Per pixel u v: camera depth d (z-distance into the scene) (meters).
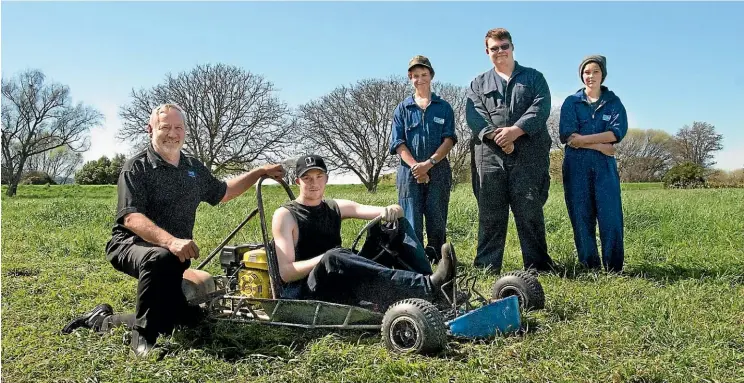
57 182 56.19
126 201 4.35
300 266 4.41
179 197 4.57
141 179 4.45
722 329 4.41
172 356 4.05
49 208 14.01
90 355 4.12
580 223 7.00
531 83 6.73
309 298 4.38
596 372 3.68
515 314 4.38
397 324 4.00
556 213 10.84
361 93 40.22
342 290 4.34
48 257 8.28
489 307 4.27
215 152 38.06
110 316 4.72
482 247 7.15
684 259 7.44
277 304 4.39
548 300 5.29
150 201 4.50
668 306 4.98
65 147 53.00
